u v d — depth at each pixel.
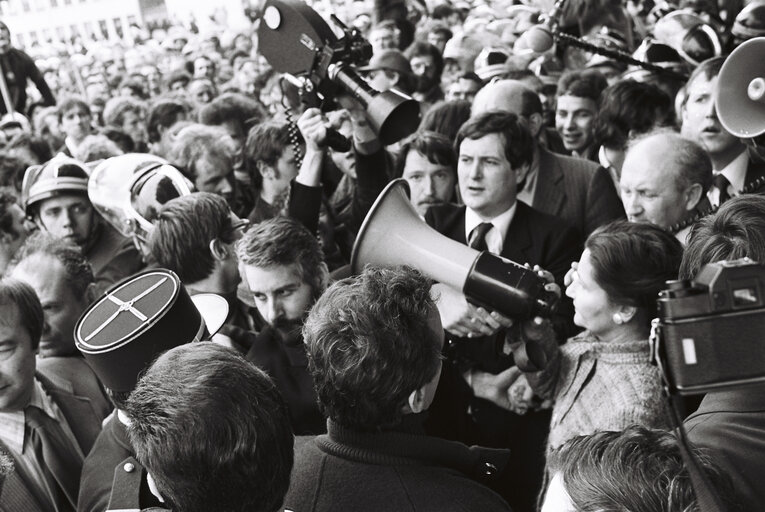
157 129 6.98
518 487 3.03
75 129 8.23
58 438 2.65
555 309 2.63
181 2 19.80
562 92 5.38
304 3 3.87
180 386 1.46
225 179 4.87
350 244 4.38
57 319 3.01
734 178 3.70
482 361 3.01
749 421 1.68
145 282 2.20
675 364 0.98
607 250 2.32
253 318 3.51
